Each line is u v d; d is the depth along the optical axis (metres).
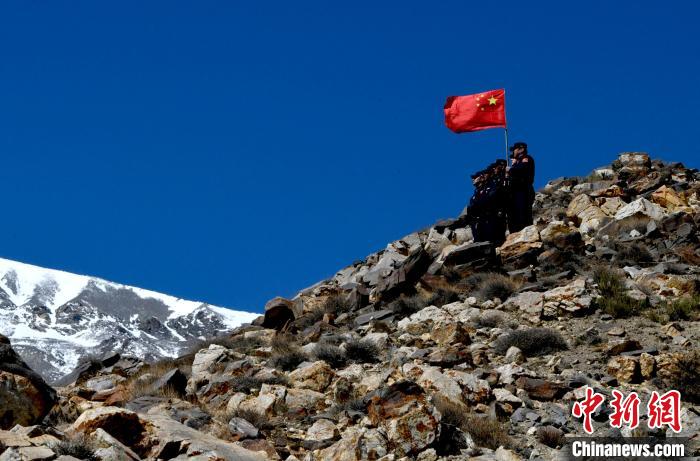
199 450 11.90
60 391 18.64
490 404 15.23
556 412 14.75
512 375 16.41
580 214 33.69
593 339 19.09
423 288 25.94
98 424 11.99
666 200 33.19
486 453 12.97
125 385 19.80
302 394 16.14
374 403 13.53
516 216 28.70
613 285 22.58
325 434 13.95
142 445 12.02
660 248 27.98
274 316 27.36
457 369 17.33
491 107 30.12
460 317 22.08
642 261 26.53
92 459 10.88
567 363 17.72
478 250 26.58
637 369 16.78
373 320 24.09
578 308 21.19
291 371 19.47
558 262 26.28
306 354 20.12
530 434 14.05
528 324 21.09
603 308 21.36
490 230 28.42
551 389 15.67
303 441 13.77
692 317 20.36
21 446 10.73
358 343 19.86
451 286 25.50
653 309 21.41
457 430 13.35
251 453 12.64
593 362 17.69
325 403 15.85
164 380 17.33
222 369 19.89
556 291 21.92
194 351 25.19
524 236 27.27
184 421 14.38
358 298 26.88
